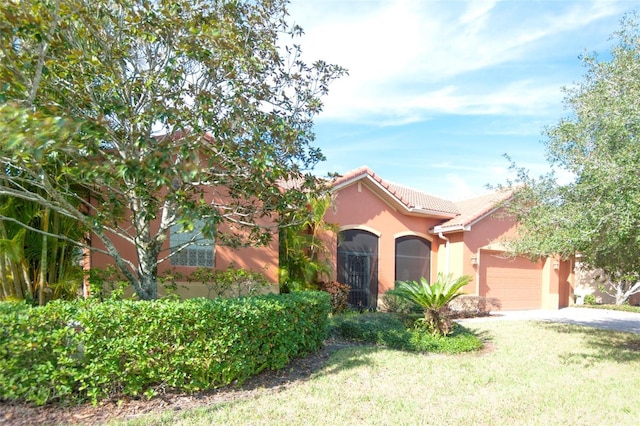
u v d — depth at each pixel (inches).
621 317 706.8
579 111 363.3
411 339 389.7
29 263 361.4
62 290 368.5
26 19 197.3
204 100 261.4
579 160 333.4
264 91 319.0
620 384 287.4
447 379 287.6
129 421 200.7
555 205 365.1
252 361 266.1
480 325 561.3
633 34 328.5
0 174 248.5
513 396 255.6
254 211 328.2
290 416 214.5
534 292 844.6
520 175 417.1
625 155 266.1
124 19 257.4
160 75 261.0
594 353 388.2
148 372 228.8
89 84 263.0
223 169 287.6
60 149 194.2
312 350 350.9
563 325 571.2
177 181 271.9
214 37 251.8
